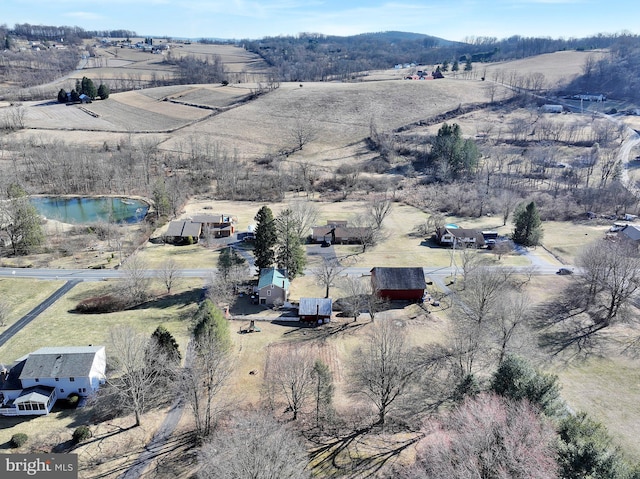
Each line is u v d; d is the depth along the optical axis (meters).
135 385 47.38
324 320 68.75
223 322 56.12
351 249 99.56
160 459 42.88
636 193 124.44
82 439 44.84
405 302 75.25
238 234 106.31
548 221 116.12
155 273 83.62
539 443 33.56
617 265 67.38
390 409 49.19
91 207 128.25
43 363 51.16
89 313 71.00
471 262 86.44
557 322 68.31
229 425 45.69
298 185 145.25
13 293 76.12
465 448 34.69
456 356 56.56
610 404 51.03
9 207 98.06
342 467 41.84
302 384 47.81
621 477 30.59
